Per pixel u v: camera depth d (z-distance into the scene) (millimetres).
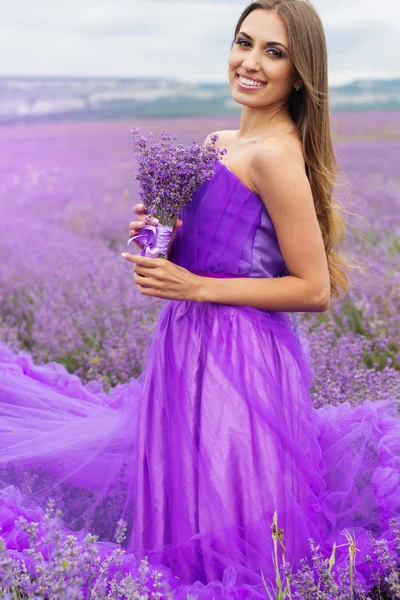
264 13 2227
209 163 2158
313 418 2477
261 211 2225
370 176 7664
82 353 3967
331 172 2383
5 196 7098
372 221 6395
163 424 2277
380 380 3109
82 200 7148
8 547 2150
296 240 2174
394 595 2094
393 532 2191
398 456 2381
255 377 2215
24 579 1912
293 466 2223
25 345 4496
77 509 2455
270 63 2213
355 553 2156
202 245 2271
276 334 2324
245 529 2156
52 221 6770
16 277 5254
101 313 4414
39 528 2219
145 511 2256
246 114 2355
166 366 2318
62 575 1832
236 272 2262
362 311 4340
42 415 2842
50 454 2504
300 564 2170
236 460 2162
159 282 2195
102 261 5363
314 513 2277
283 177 2125
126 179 7562
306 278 2219
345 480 2363
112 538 2373
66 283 4980
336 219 2523
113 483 2436
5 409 2842
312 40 2211
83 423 2658
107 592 2016
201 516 2160
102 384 3586
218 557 2141
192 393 2230
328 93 2305
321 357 3508
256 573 2133
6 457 2494
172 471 2225
